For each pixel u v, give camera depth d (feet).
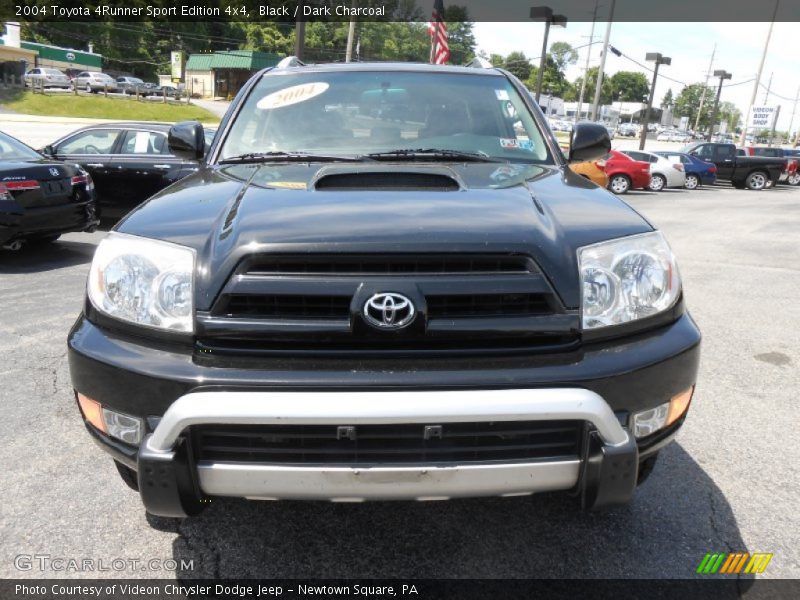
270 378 6.14
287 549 8.10
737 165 82.64
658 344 6.77
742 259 28.02
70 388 12.80
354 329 6.30
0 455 10.22
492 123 10.62
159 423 6.19
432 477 6.21
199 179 9.00
